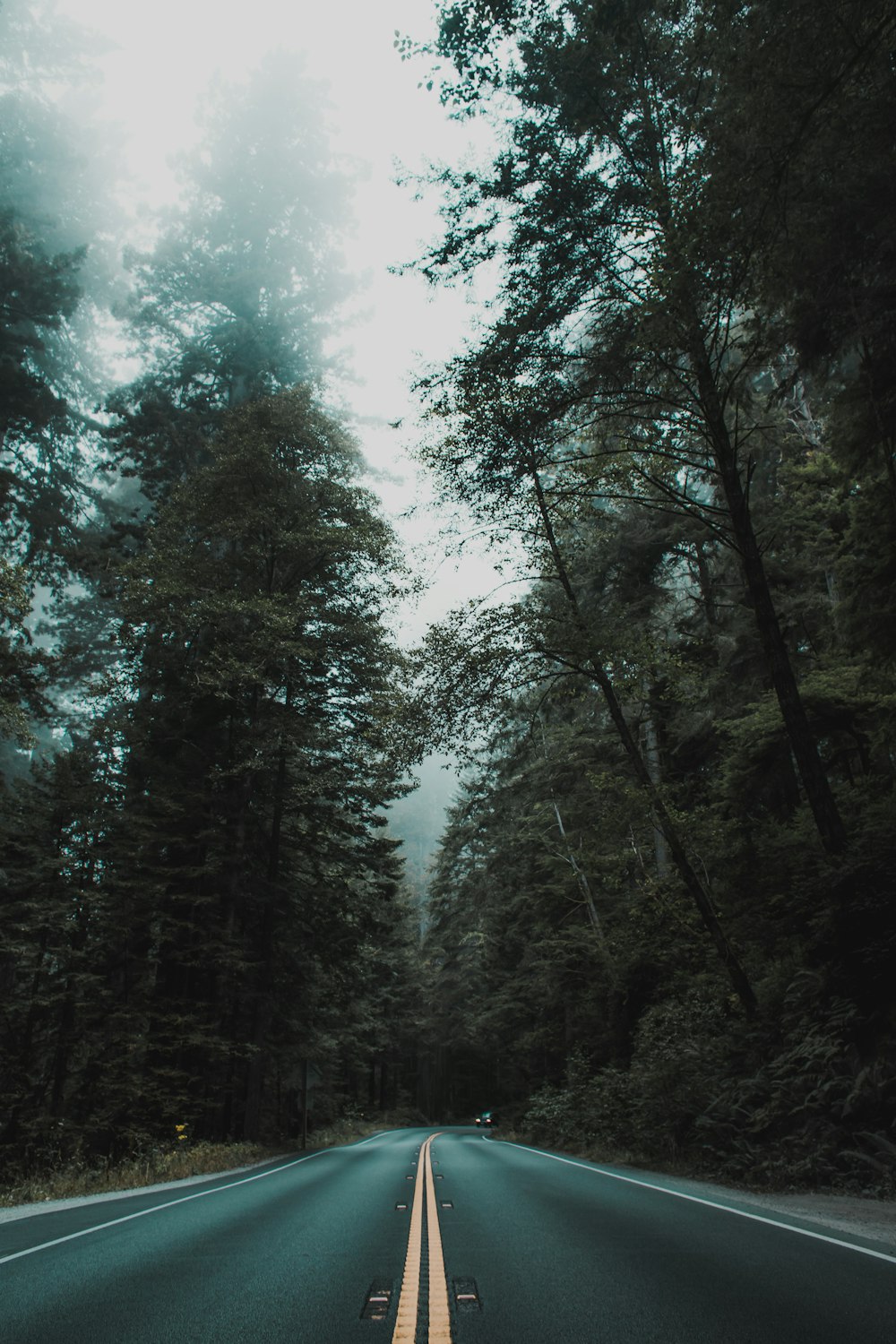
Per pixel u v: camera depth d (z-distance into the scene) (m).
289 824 27.78
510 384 15.19
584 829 21.72
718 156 9.41
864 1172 10.23
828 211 9.97
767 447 22.16
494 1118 56.06
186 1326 3.90
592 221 13.73
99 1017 22.55
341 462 30.06
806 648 24.06
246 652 25.50
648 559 25.27
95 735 25.66
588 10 11.70
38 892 24.75
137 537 32.16
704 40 9.68
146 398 37.22
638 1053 18.75
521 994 35.69
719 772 23.11
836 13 8.05
